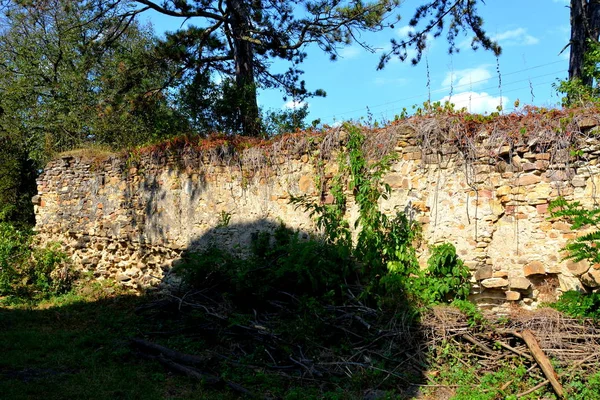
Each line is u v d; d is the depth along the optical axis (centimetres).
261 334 624
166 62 1334
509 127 655
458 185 675
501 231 650
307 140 805
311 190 798
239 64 1389
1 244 1130
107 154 1145
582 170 614
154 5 1291
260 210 857
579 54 1125
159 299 871
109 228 1097
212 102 1358
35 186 1642
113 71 1881
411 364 547
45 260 1101
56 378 554
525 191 640
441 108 720
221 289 763
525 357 521
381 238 696
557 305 573
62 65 2125
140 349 649
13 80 2125
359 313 620
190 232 943
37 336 711
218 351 635
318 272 685
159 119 1444
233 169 898
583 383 486
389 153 716
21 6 1461
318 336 605
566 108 650
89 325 799
